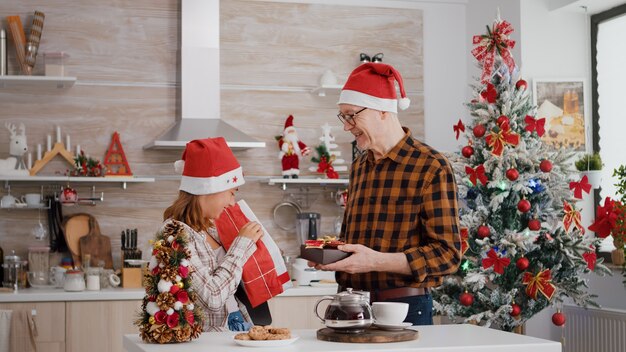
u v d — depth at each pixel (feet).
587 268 13.64
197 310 7.54
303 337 7.70
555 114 16.72
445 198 9.00
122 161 17.19
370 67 9.42
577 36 16.94
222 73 17.97
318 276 16.84
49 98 17.16
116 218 17.35
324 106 18.44
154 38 17.63
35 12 16.71
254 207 18.02
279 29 18.28
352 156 18.48
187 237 7.77
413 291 9.07
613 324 14.56
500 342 7.37
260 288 9.05
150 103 17.58
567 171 13.96
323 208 18.33
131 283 16.26
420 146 9.38
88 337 15.11
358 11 18.66
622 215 13.70
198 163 8.88
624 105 16.19
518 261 13.20
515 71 13.76
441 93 18.93
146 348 7.13
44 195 17.06
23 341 14.80
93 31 17.40
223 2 18.03
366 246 9.39
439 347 7.04
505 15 17.28
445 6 19.01
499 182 13.26
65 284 15.49
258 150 18.08
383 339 7.26
